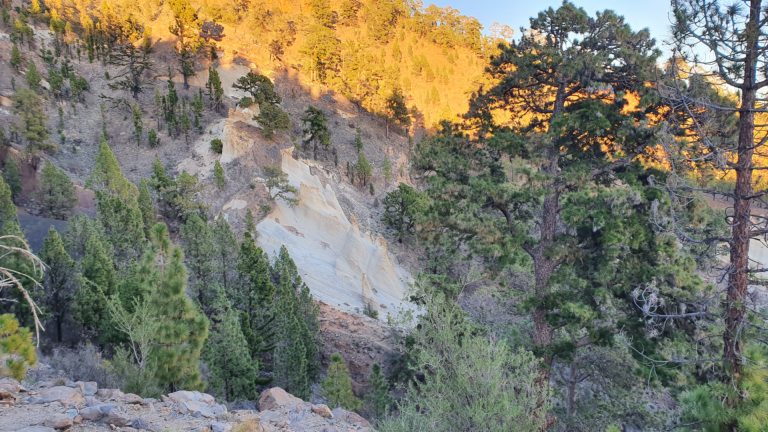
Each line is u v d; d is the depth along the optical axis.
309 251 61.59
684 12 9.30
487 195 16.56
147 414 7.48
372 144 111.12
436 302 9.41
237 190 68.69
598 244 16.17
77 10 133.38
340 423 8.70
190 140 85.50
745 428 7.01
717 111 11.08
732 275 8.72
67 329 26.44
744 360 7.81
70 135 85.62
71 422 6.33
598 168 16.47
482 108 19.67
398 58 158.12
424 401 7.80
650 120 16.20
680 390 13.81
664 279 13.90
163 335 12.45
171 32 118.06
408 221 77.38
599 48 17.05
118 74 108.69
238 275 34.06
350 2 171.38
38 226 50.53
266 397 9.72
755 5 8.88
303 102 115.56
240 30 138.00
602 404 18.02
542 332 16.53
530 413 8.20
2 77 89.62
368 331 39.31
